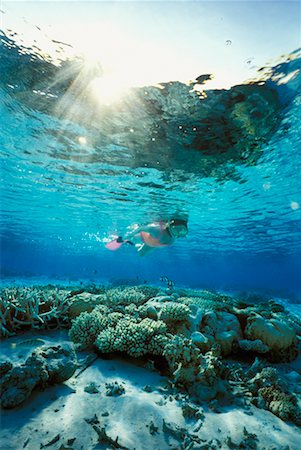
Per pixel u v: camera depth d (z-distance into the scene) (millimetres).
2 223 30609
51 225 28844
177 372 4453
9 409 3518
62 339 6574
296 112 7414
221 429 3592
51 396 3918
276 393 4457
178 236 8133
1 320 6484
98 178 13555
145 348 5273
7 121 9242
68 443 3020
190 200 15883
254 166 10953
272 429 3729
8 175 14680
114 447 3027
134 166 11555
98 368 5027
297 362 6859
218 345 5719
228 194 14656
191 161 10539
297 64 5848
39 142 10539
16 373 3740
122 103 7578
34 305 7203
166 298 7559
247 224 22359
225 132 8445
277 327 6957
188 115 7672
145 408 3809
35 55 6281
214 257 52656
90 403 3846
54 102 7953
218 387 4465
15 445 2941
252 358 6672
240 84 6457
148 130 8641
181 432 3365
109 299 8141
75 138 9867
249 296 24266
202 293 11117
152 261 82750
